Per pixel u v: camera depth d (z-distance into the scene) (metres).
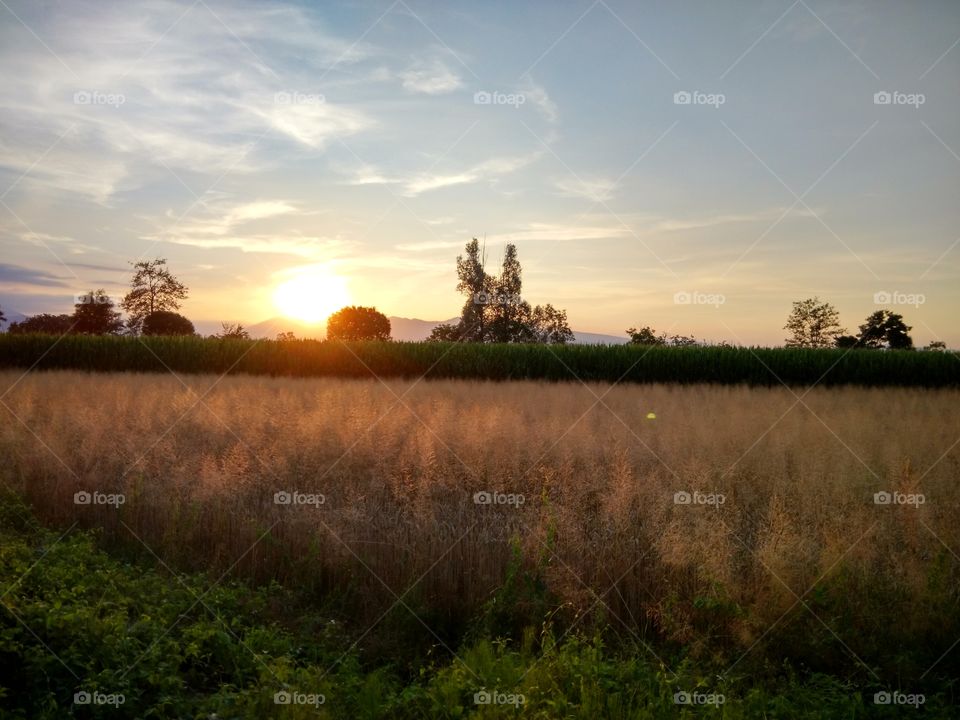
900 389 26.72
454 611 6.87
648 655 6.23
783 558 6.86
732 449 11.40
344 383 24.94
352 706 5.35
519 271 44.06
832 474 9.63
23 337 34.12
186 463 10.47
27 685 4.72
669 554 6.96
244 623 6.55
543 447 11.62
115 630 5.53
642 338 41.84
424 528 7.93
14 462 10.65
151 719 4.81
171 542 8.14
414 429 12.70
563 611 6.66
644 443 11.98
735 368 33.53
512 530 8.00
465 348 34.88
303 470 10.37
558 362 34.09
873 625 6.30
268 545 7.87
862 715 5.24
